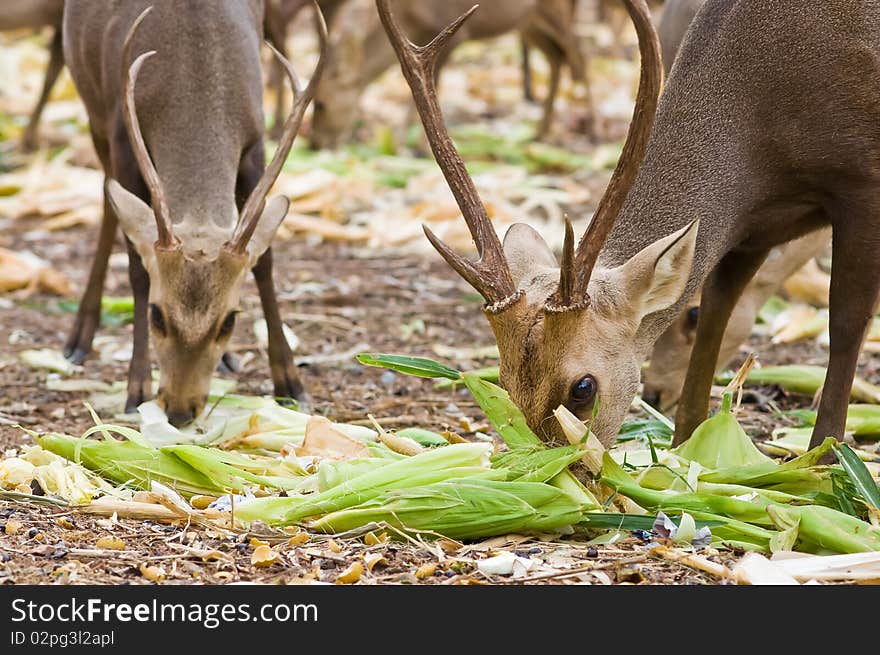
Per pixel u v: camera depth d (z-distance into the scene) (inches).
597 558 335.3
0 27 931.3
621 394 361.4
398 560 332.5
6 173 962.1
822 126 390.6
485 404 362.9
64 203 879.7
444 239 812.6
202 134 503.5
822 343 613.9
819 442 407.5
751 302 513.0
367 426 479.8
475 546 341.4
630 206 395.9
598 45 1541.6
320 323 649.6
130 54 506.0
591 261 351.6
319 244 830.5
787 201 409.1
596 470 354.6
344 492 354.3
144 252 470.6
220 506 363.6
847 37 386.0
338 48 1056.2
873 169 391.2
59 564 326.0
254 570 325.4
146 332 501.0
